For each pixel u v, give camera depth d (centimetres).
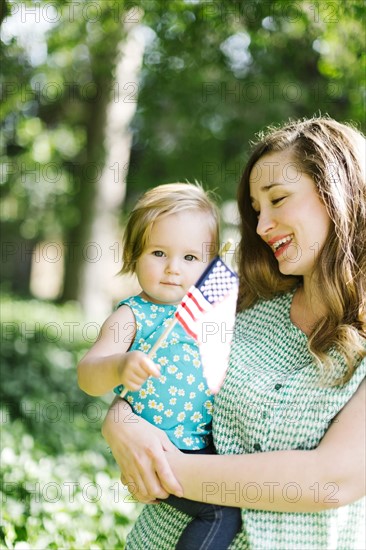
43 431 632
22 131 1030
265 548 203
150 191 249
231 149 1237
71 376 780
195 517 215
